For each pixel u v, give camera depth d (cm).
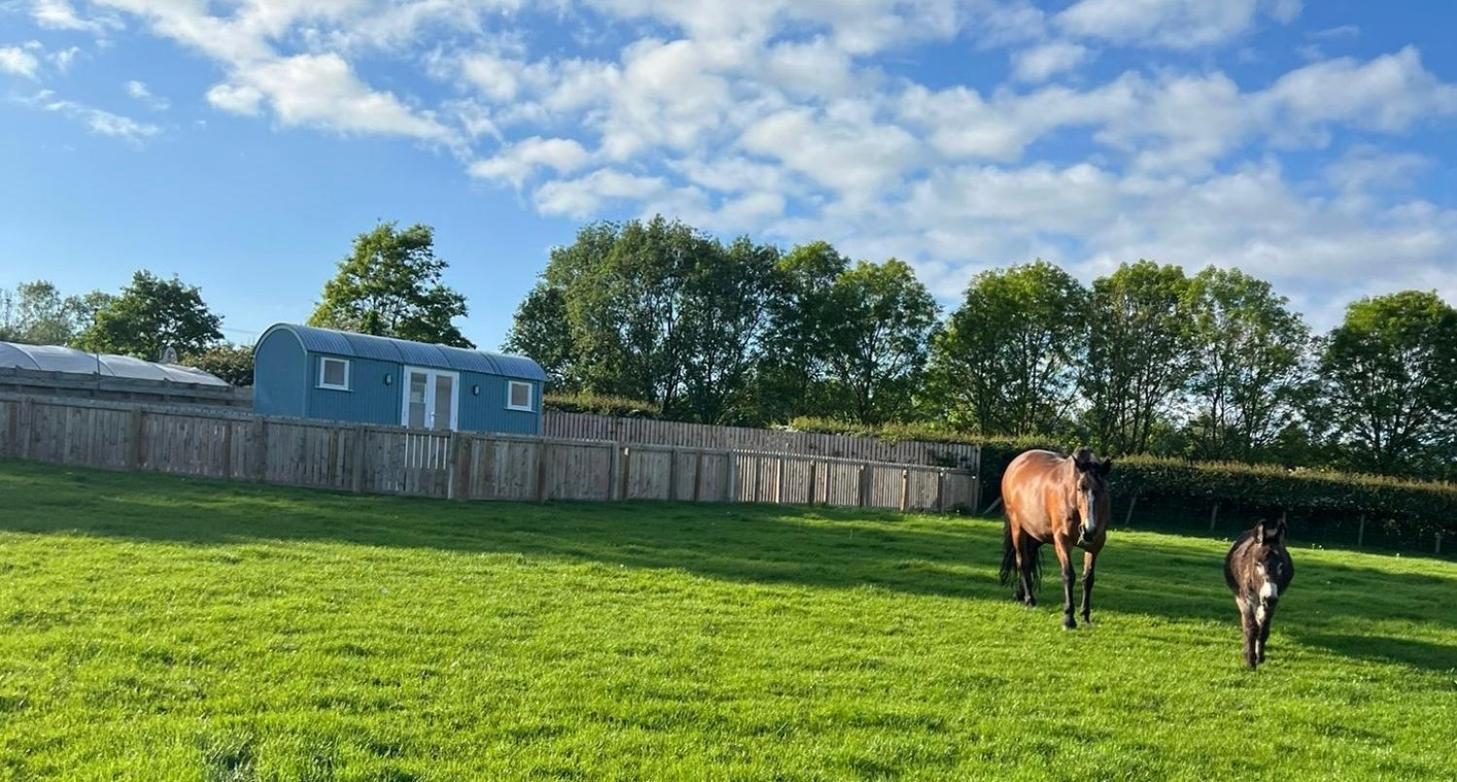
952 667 918
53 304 10469
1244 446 5541
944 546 1886
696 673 829
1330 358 5366
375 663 782
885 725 727
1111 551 2061
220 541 1278
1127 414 5816
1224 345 5559
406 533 1495
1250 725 816
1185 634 1171
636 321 6075
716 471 2483
